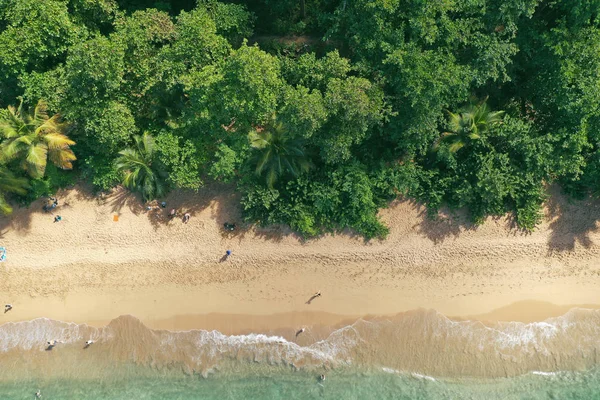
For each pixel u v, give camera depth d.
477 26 26.86
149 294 33.53
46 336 33.28
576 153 28.81
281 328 33.03
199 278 33.56
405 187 31.83
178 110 30.36
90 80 28.03
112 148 30.44
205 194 33.69
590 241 32.84
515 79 30.91
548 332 32.25
